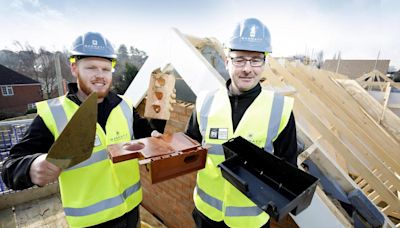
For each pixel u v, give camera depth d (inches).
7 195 133.0
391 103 338.6
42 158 40.3
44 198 144.2
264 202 39.7
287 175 43.1
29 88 1124.5
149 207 137.9
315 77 162.6
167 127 114.3
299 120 93.7
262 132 51.6
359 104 187.6
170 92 68.1
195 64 79.4
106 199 56.0
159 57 95.7
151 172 36.7
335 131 117.4
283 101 52.6
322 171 81.0
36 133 50.0
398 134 181.2
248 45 47.0
